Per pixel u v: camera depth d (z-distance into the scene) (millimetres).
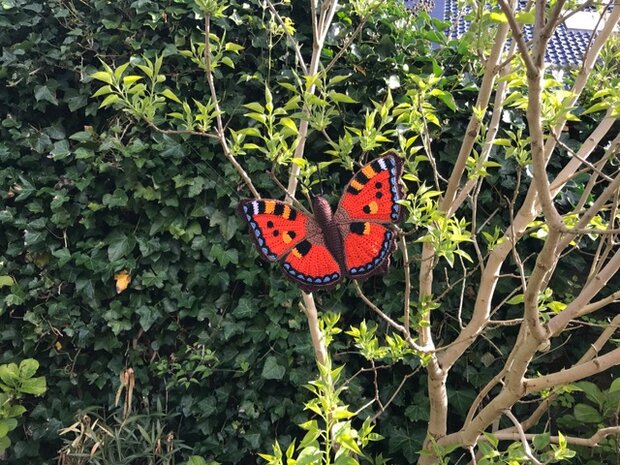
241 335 2777
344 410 1330
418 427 2625
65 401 2867
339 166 2764
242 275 2740
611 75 2588
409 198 1697
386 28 2760
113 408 2803
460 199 1916
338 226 1543
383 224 1513
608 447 2209
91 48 2855
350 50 2701
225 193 2762
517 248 2584
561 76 2381
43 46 2863
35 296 2826
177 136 2801
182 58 2797
